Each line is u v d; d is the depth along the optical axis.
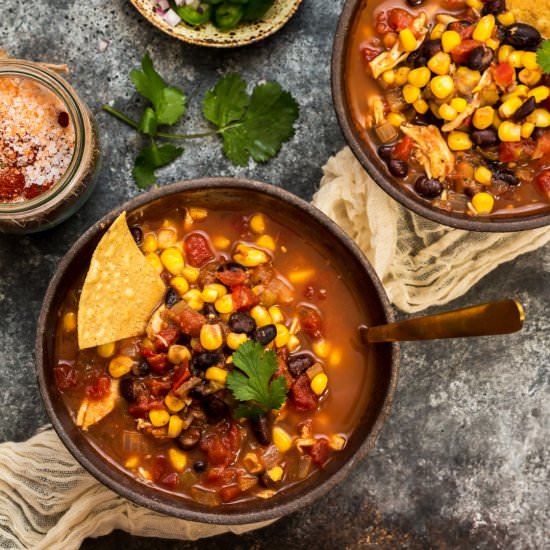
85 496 0.74
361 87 0.70
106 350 0.67
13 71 0.71
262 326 0.66
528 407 0.78
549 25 0.69
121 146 0.77
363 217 0.76
